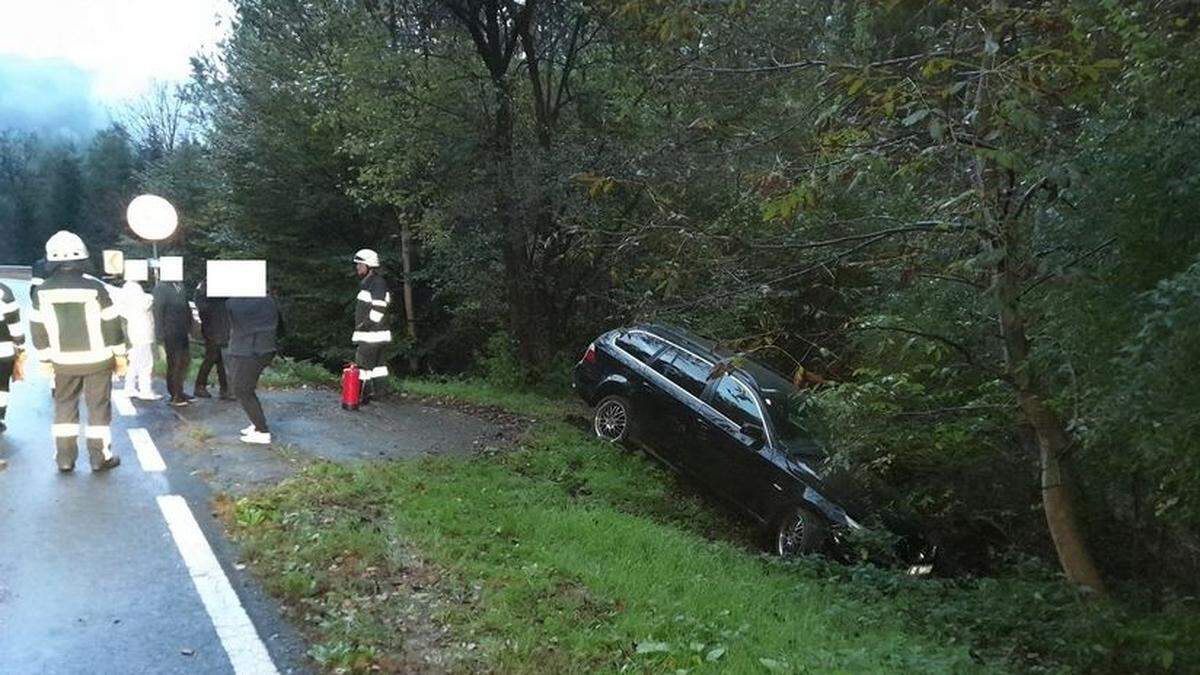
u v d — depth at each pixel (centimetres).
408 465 851
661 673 447
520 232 1512
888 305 892
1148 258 537
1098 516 830
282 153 2122
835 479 873
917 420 801
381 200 1644
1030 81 500
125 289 1051
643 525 767
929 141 583
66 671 427
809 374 742
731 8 703
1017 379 676
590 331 1683
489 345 1681
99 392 746
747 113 977
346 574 559
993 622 690
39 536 594
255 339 870
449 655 463
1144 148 524
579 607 530
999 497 925
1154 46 494
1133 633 626
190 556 578
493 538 660
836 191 644
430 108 1470
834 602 669
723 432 971
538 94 1512
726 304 719
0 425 870
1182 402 453
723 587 619
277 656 455
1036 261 586
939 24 722
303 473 771
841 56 753
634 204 1266
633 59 1305
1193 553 808
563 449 1052
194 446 845
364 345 1170
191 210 2998
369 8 1457
